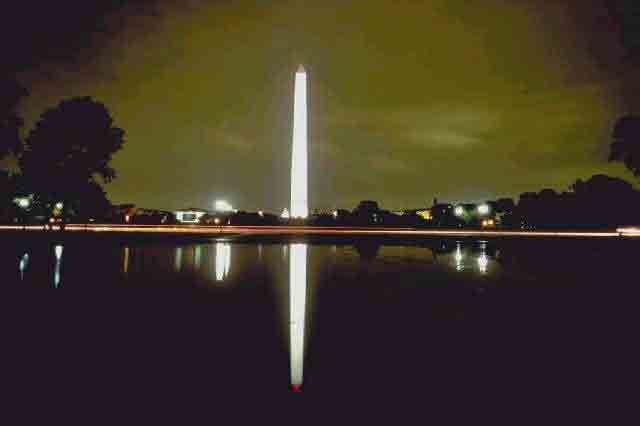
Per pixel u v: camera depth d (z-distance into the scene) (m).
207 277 19.02
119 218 77.12
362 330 10.42
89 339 9.55
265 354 8.63
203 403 6.52
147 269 21.31
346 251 33.19
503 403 6.53
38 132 52.34
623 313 12.41
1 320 11.18
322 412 6.25
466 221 97.88
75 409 6.31
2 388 6.98
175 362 8.16
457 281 18.41
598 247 37.72
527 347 9.14
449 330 10.46
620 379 7.40
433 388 7.04
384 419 6.06
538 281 18.62
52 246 33.25
